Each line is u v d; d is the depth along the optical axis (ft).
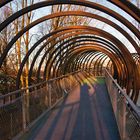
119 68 49.60
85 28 31.99
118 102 20.99
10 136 17.61
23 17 48.29
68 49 49.08
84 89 51.62
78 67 82.38
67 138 19.31
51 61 41.88
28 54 27.68
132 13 16.81
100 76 91.20
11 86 51.03
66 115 26.66
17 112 18.97
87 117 25.81
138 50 23.57
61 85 39.09
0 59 21.71
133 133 12.86
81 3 20.72
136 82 26.86
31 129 21.38
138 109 11.11
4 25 19.53
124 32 23.93
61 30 31.68
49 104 29.22
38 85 25.64
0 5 16.21
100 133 20.49
